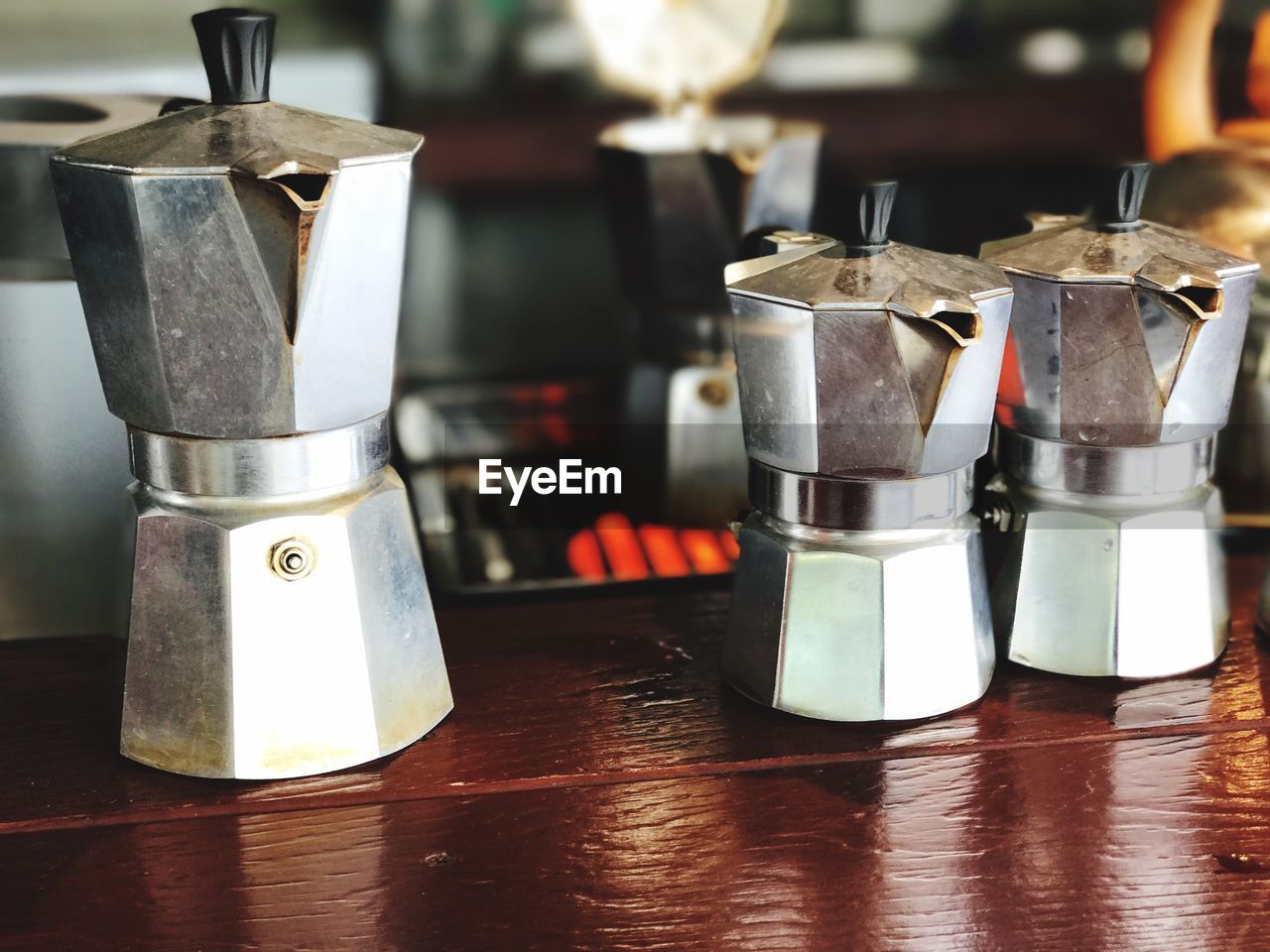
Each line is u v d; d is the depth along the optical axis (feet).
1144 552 2.40
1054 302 2.20
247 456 2.00
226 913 1.83
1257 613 2.67
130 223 1.83
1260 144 3.24
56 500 2.63
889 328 1.95
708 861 1.95
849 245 2.11
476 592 3.11
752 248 2.46
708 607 2.85
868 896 1.86
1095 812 2.06
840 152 4.47
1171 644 2.45
